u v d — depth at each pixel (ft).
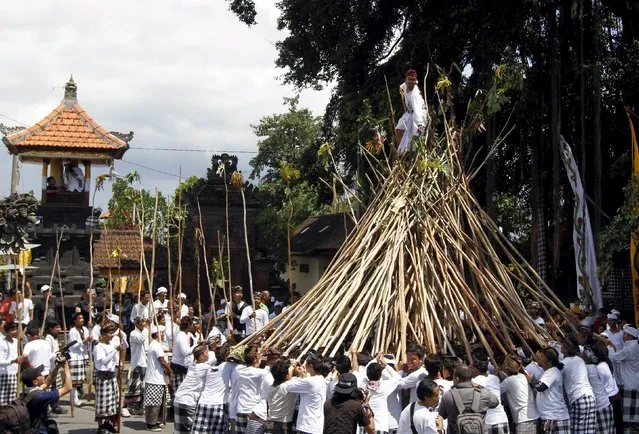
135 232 84.28
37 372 31.30
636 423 43.37
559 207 65.62
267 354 36.70
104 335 45.75
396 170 43.47
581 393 35.68
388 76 74.95
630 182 56.65
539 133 70.44
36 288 80.33
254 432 34.09
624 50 71.36
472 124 48.03
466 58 73.46
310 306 39.55
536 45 69.82
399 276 38.78
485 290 39.99
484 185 75.56
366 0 76.64
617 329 46.96
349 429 28.68
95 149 85.40
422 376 31.24
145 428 47.67
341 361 31.24
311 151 86.12
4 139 83.35
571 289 76.38
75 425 48.75
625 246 57.62
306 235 105.91
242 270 91.40
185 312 59.57
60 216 85.25
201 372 38.91
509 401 34.32
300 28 80.59
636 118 65.31
